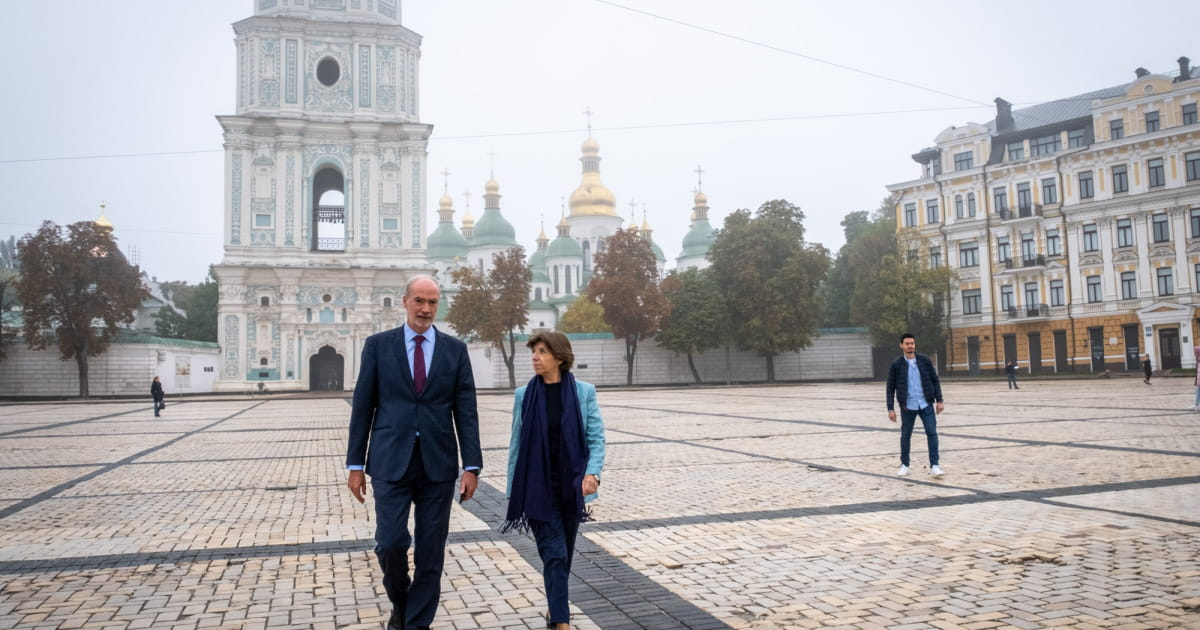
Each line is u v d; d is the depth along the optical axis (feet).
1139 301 173.99
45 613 19.99
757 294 204.13
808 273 211.20
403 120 205.57
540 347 18.34
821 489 36.22
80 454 57.52
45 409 129.29
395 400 17.60
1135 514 28.78
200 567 24.49
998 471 39.86
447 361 17.93
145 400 163.63
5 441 68.39
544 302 328.49
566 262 356.59
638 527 28.99
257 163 199.31
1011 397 107.14
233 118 196.95
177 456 55.62
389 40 208.03
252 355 195.31
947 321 205.36
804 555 24.44
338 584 22.59
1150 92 174.40
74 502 36.60
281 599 21.16
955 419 72.18
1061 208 186.70
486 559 25.27
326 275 199.41
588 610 19.66
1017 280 194.59
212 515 33.09
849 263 246.47
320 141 204.03
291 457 54.54
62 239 179.52
